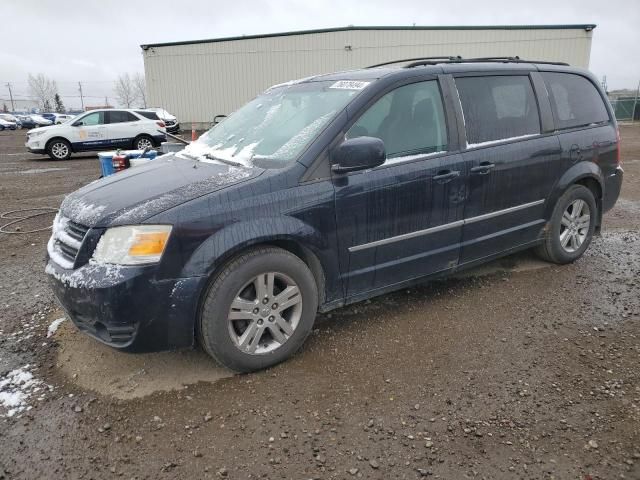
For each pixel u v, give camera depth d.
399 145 3.47
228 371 3.09
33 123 51.31
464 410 2.69
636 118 34.47
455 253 3.85
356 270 3.37
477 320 3.70
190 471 2.30
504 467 2.29
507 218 4.12
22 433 2.55
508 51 26.84
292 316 3.15
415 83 3.60
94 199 3.04
